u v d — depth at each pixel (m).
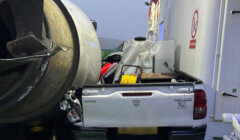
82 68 2.38
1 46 1.49
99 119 2.38
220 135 2.83
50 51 1.51
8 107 1.61
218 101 2.76
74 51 2.12
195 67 2.88
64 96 2.16
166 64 3.55
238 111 2.78
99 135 2.38
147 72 3.50
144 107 2.33
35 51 1.49
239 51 2.67
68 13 2.12
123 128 2.44
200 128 2.37
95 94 2.34
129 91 2.33
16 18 1.48
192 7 3.14
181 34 3.78
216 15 2.62
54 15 1.89
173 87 2.31
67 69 2.05
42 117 2.73
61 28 1.94
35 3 1.46
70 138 3.06
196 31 2.91
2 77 1.55
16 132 3.13
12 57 1.45
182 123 2.35
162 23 6.44
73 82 2.25
